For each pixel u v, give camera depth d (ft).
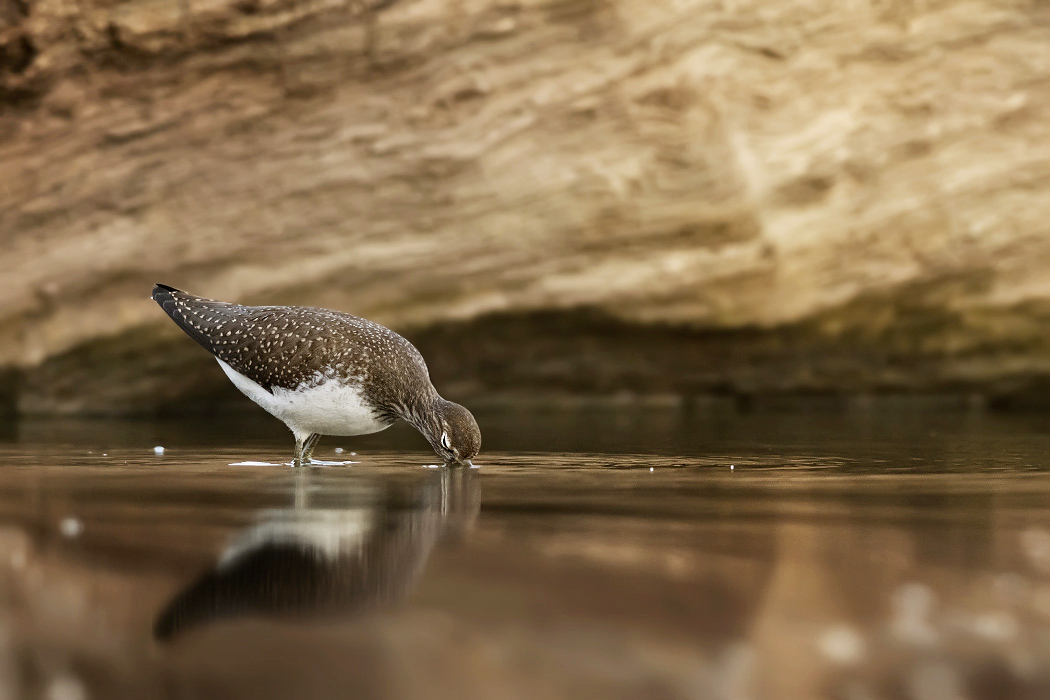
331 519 20.01
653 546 17.43
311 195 45.83
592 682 11.30
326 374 28.96
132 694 10.84
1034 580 15.21
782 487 24.75
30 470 27.48
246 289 45.91
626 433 38.70
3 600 13.82
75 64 43.88
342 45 44.75
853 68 45.65
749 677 11.52
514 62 45.42
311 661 11.74
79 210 45.09
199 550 16.89
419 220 46.32
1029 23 45.09
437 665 11.66
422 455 32.50
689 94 45.50
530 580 15.05
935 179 46.34
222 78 44.70
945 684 11.44
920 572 15.65
